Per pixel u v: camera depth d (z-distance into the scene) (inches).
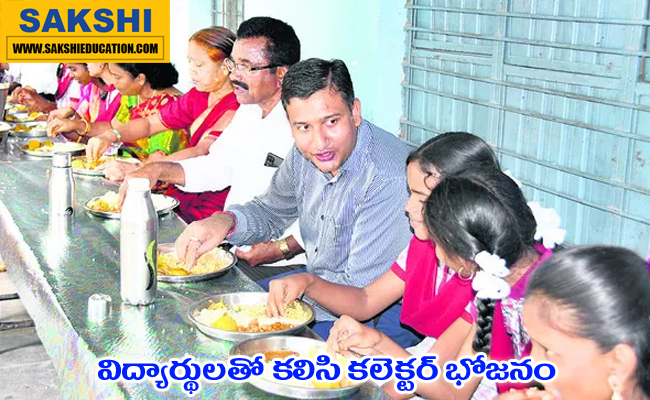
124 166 111.9
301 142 76.6
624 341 44.4
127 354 60.6
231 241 88.8
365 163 80.0
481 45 119.8
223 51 123.2
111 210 95.6
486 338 61.5
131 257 68.1
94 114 169.9
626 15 97.7
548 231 57.6
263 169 107.0
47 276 75.4
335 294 74.3
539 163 110.3
